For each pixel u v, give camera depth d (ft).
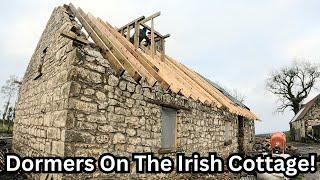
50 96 21.01
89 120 18.12
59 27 23.40
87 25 22.27
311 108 106.83
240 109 44.93
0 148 36.01
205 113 33.76
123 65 20.39
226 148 40.37
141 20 30.89
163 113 25.57
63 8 24.97
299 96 138.10
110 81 19.81
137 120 21.86
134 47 28.63
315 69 135.74
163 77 24.23
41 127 22.26
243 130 53.42
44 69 24.45
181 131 27.81
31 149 24.73
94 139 18.30
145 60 25.44
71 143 17.02
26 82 31.42
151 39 31.45
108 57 19.97
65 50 19.86
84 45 18.71
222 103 34.88
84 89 18.10
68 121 17.07
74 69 17.72
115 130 19.84
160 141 24.39
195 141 30.53
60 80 19.35
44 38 27.99
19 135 30.53
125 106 20.85
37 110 24.31
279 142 35.29
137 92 22.12
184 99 28.84
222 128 39.09
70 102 17.31
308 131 105.81
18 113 32.60
